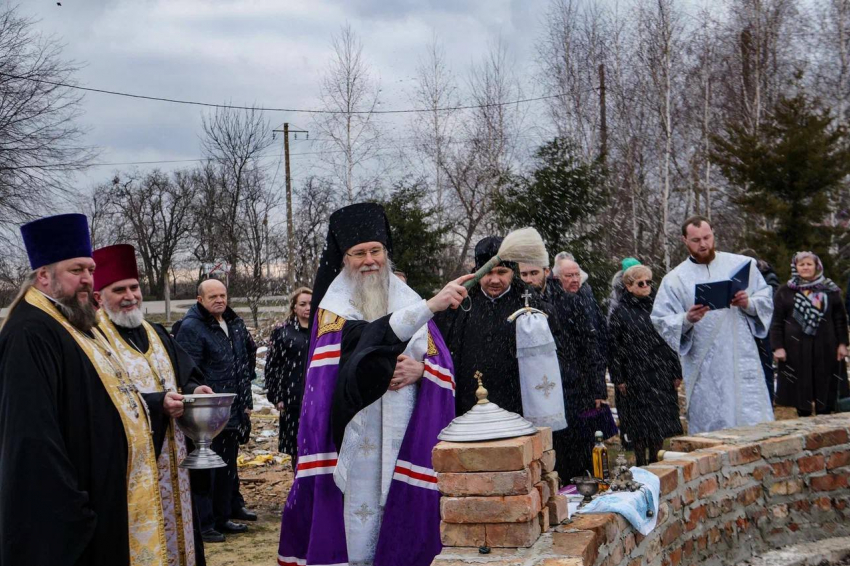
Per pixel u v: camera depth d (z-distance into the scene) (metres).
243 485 8.70
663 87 27.36
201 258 45.56
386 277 4.23
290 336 7.22
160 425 4.19
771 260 18.19
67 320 3.95
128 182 61.34
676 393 7.34
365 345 3.74
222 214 41.09
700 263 6.36
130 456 3.95
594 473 4.08
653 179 29.38
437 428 4.04
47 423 3.63
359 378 3.71
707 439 5.20
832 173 18.52
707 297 5.99
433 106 29.83
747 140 19.08
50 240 3.92
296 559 3.99
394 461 3.99
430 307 3.72
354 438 3.93
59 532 3.53
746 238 19.06
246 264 37.59
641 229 28.12
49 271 3.94
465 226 29.94
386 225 4.29
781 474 5.16
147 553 3.95
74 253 3.96
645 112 28.98
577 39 29.31
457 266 27.33
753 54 28.05
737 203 19.41
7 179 25.66
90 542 3.77
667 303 6.35
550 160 17.81
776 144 19.05
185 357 4.80
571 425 5.64
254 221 40.16
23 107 25.41
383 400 4.04
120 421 3.92
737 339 6.18
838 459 5.41
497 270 5.23
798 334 8.91
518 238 3.77
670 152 28.31
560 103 29.30
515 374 5.15
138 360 4.43
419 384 4.14
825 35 27.84
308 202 40.00
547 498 3.20
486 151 29.30
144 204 61.78
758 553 4.93
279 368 7.25
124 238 61.50
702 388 6.24
